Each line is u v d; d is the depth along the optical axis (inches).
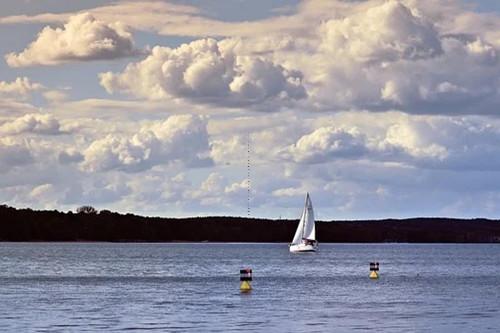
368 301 5093.5
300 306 4731.8
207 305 4808.1
